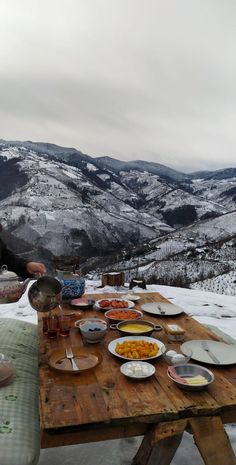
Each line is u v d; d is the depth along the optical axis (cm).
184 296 653
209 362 184
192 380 161
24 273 283
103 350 201
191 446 232
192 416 145
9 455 157
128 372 171
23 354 247
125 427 152
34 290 223
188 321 254
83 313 267
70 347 204
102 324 223
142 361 182
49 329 223
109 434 151
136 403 148
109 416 139
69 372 171
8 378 205
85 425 137
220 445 145
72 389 160
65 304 286
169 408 144
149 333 222
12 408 182
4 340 262
